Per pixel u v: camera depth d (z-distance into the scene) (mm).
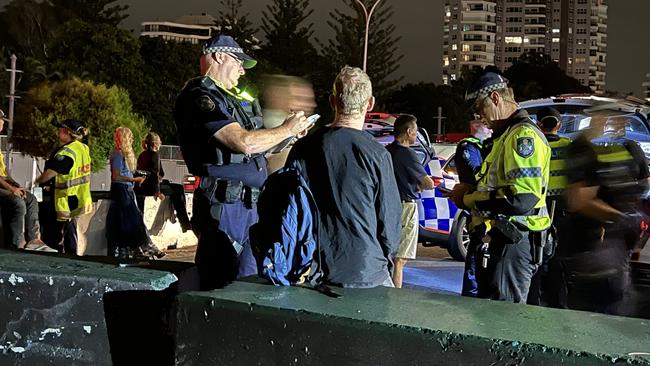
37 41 55875
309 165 2748
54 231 6988
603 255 4473
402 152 5891
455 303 2379
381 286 2646
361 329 2146
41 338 2830
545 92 85312
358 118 2867
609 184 4473
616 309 4539
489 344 1979
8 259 3115
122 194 7613
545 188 3449
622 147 4598
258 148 3135
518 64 87125
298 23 55188
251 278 2793
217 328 2375
